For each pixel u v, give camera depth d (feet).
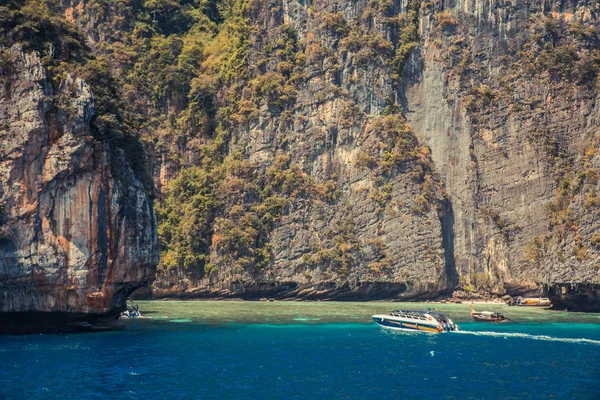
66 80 204.64
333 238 418.31
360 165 428.56
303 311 314.35
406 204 419.54
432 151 443.73
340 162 435.12
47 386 137.69
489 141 436.76
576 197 358.84
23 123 196.24
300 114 443.73
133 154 239.30
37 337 197.47
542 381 150.10
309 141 437.99
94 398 130.62
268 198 428.15
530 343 204.95
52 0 391.86
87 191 204.54
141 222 228.43
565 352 187.83
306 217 423.64
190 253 412.16
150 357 170.19
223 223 415.23
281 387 141.79
